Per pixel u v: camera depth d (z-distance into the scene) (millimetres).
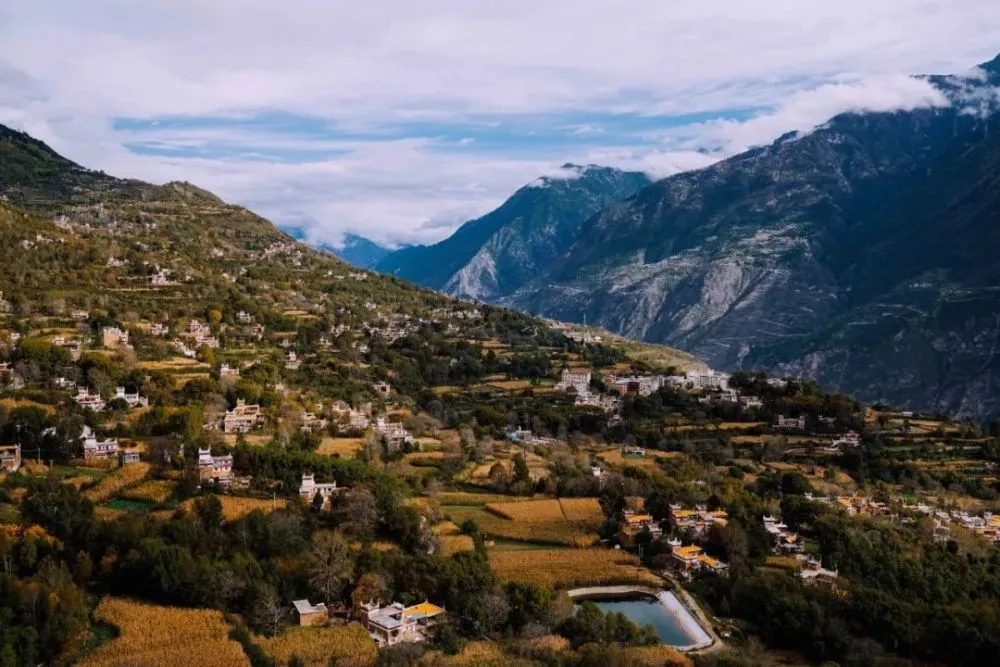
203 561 163750
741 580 190125
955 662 171500
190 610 156750
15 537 164250
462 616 168000
